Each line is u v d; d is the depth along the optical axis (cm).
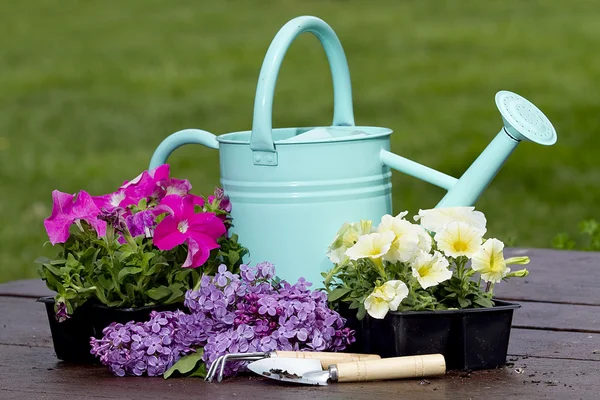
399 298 222
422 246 231
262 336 232
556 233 716
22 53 1520
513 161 900
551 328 279
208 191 815
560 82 1198
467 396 212
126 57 1462
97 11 1892
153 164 288
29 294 337
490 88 1187
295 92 1214
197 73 1345
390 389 218
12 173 925
